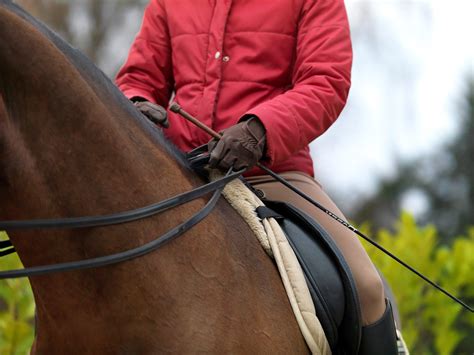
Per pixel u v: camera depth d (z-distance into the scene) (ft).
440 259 25.16
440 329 24.75
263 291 10.31
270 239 10.74
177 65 12.62
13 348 19.16
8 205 9.45
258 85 12.15
